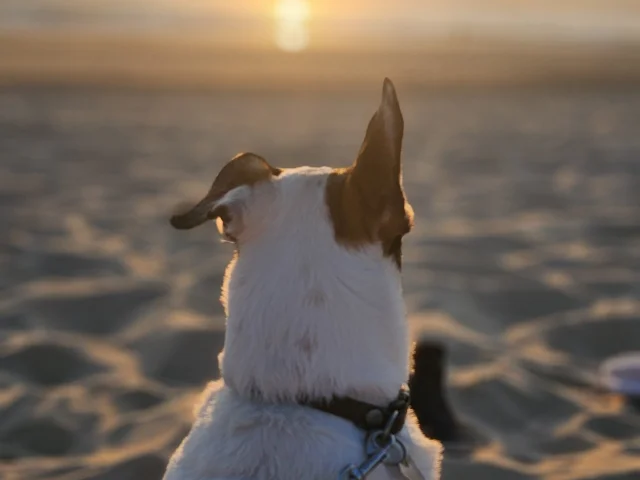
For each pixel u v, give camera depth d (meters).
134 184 3.77
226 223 0.72
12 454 1.42
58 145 4.65
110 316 2.11
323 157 4.39
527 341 2.04
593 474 1.25
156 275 2.45
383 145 0.68
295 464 0.66
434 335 1.96
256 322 0.68
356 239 0.69
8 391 1.65
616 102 7.03
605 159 4.63
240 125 5.46
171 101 6.41
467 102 6.89
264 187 0.71
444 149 4.84
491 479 1.24
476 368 1.80
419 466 0.72
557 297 2.29
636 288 2.42
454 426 1.43
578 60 9.84
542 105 6.80
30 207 3.28
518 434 1.52
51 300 2.17
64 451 1.45
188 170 4.11
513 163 4.49
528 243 2.90
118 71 7.69
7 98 6.21
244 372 0.69
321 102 6.61
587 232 3.10
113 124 5.38
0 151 4.43
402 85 7.62
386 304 0.69
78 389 1.68
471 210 3.43
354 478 0.65
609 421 1.55
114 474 1.26
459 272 2.52
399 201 0.68
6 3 12.77
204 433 0.70
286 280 0.69
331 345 0.68
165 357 1.83
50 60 8.10
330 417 0.68
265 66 8.44
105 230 2.99
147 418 1.52
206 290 2.30
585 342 2.03
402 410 0.70
